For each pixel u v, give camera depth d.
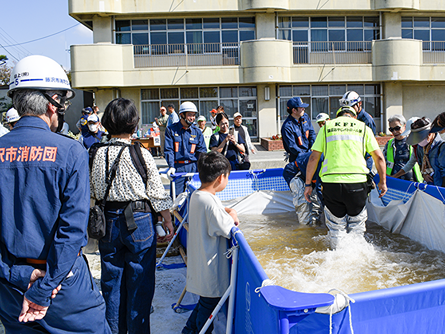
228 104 19.00
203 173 2.45
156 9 17.83
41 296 1.63
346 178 3.48
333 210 3.66
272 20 18.38
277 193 5.60
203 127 7.79
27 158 1.70
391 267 3.28
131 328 2.39
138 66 18.41
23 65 1.82
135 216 2.32
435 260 3.42
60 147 1.74
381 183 3.69
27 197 1.69
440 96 20.02
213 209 2.30
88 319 1.89
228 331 2.18
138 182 2.33
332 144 3.57
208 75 18.23
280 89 19.12
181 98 18.94
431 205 3.76
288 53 18.17
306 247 3.90
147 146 13.82
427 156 4.16
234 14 18.39
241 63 18.20
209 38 18.64
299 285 2.94
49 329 1.81
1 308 1.80
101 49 17.66
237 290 2.23
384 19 18.83
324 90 19.28
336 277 3.08
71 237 1.68
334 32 18.88
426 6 18.55
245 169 6.08
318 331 1.52
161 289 3.42
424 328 1.64
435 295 1.62
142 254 2.37
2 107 22.20
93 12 17.52
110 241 2.33
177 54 18.56
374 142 3.58
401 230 4.28
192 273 2.46
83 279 1.86
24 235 1.69
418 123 4.05
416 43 18.48
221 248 2.40
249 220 5.12
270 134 18.95
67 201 1.71
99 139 6.84
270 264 3.43
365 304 1.55
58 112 1.93
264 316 1.66
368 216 4.95
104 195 2.31
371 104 19.61
